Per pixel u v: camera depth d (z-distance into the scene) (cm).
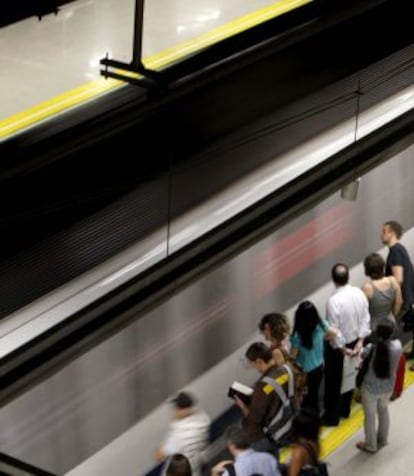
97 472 1170
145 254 1130
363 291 1281
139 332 1291
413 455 1248
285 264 1445
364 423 1238
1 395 869
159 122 1423
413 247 1556
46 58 1441
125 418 1222
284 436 1112
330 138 1422
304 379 1137
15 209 1189
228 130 1457
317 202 1091
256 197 1289
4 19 1491
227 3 1636
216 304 1361
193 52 1502
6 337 1012
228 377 1296
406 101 1484
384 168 1623
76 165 1312
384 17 1691
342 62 1603
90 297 1065
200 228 1198
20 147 1206
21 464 656
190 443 1100
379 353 1194
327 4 1448
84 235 1148
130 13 1571
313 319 1209
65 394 1214
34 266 1095
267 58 1580
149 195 1217
